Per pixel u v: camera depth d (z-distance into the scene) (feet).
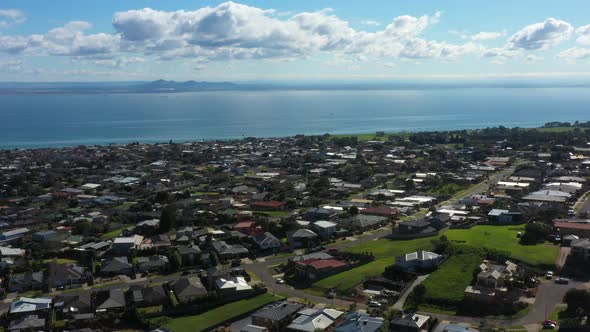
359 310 334.65
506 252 414.62
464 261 399.65
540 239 456.04
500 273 355.15
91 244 495.00
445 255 417.69
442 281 362.12
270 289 384.68
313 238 500.74
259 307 350.43
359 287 373.61
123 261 441.27
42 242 504.84
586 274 378.12
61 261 461.78
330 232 521.24
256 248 488.02
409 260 396.37
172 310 348.18
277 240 489.67
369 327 290.35
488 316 318.24
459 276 368.89
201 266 443.73
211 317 338.54
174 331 315.37
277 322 314.55
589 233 464.24
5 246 506.48
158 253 475.31
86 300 359.05
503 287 343.87
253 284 391.86
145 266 435.94
